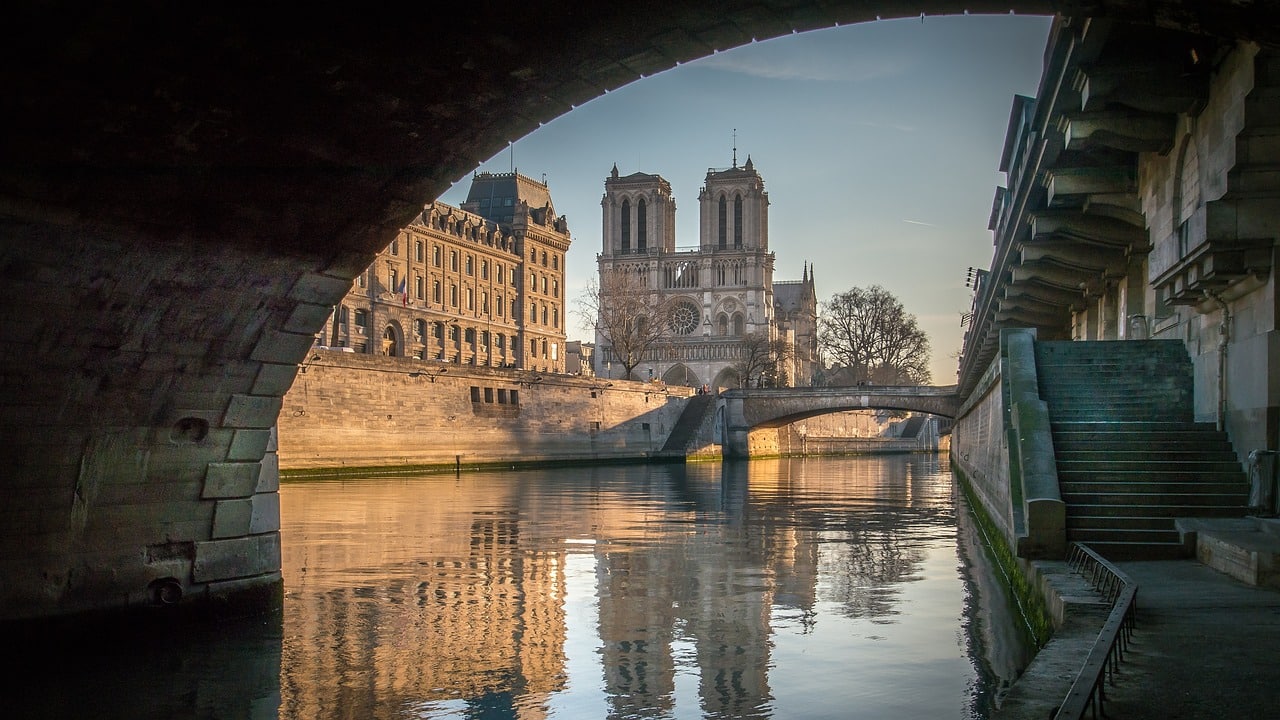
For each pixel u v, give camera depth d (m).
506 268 131.62
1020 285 37.72
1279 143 16.94
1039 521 18.92
